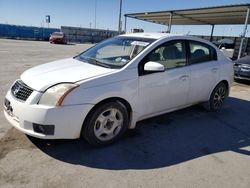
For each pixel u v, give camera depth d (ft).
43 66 13.00
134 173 9.84
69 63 13.23
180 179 9.64
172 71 13.79
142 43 13.47
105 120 11.53
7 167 9.62
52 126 10.15
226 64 17.63
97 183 9.07
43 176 9.25
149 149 11.86
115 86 11.30
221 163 11.05
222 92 18.07
